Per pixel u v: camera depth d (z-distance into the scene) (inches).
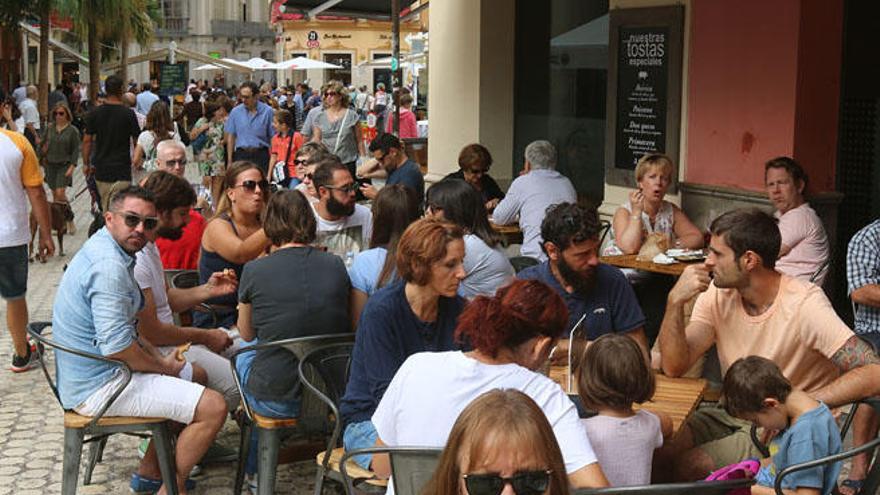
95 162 743.1
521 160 688.4
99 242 296.8
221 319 370.9
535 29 668.1
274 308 300.7
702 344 282.8
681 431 280.2
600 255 442.0
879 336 323.0
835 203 453.1
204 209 582.9
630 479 223.9
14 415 416.5
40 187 467.8
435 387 216.1
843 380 253.3
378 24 3179.1
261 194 365.1
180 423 330.3
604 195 573.9
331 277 306.2
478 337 217.2
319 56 3218.5
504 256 325.4
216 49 4293.8
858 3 448.8
